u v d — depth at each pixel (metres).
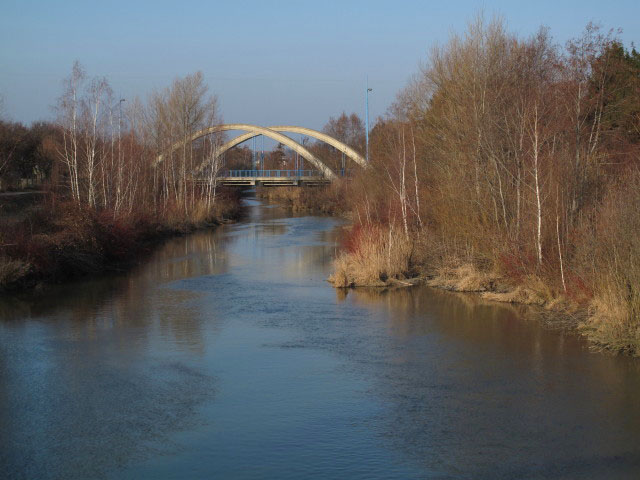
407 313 17.19
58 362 12.54
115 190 37.50
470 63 27.73
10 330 15.17
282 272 25.08
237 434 8.95
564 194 18.75
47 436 8.88
